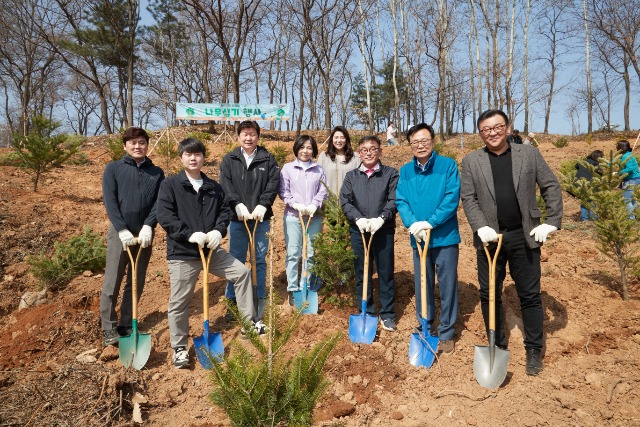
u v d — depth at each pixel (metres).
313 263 4.97
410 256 5.95
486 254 3.69
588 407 3.33
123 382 3.52
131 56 24.94
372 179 4.38
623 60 28.52
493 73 27.36
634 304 4.51
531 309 3.74
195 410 3.42
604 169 4.77
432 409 3.41
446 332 4.04
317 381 2.53
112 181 4.11
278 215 7.55
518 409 3.36
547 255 5.88
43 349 4.12
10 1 24.03
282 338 2.54
